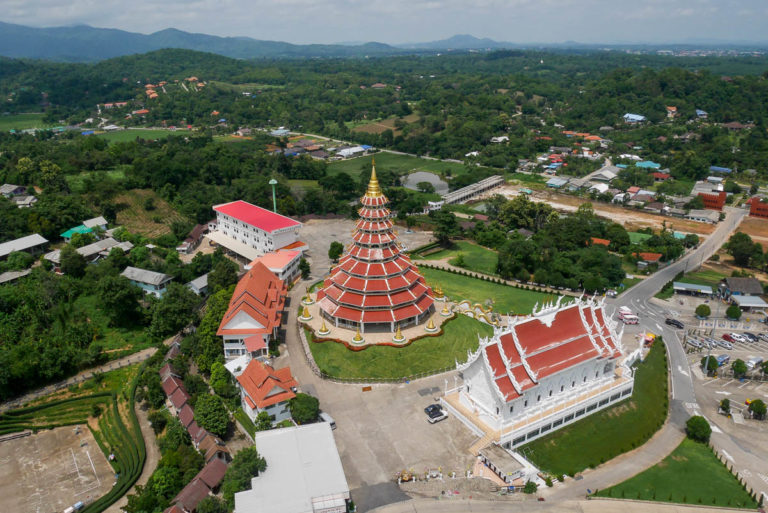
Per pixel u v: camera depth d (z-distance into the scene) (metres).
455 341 128.88
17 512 85.50
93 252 173.75
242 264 185.38
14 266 161.88
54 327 136.38
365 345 125.44
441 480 84.00
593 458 93.12
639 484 86.69
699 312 149.12
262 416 93.94
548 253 177.62
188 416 99.69
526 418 95.75
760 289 162.12
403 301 130.75
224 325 118.38
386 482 83.81
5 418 107.75
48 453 99.75
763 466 93.25
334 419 100.00
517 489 83.25
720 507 82.06
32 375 116.31
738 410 109.62
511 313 146.00
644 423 103.44
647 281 176.25
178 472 86.06
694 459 94.19
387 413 101.81
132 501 80.62
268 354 121.12
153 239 197.62
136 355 129.50
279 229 176.38
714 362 122.75
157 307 135.25
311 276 171.62
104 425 106.25
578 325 106.06
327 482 78.56
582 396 102.88
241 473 78.44
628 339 136.38
